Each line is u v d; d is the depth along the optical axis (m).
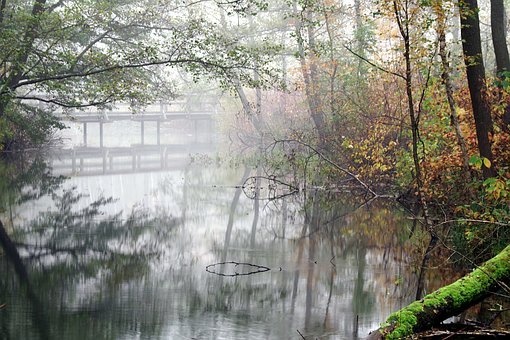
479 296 5.89
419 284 7.84
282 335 6.54
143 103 18.73
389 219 13.52
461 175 10.41
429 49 8.25
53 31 16.95
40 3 18.28
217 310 7.50
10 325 6.89
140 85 17.48
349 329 6.72
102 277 9.27
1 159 29.39
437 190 10.84
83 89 18.27
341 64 18.78
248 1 15.91
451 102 9.15
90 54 16.81
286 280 8.98
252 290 8.45
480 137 8.75
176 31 16.55
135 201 17.88
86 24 17.48
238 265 9.98
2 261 10.36
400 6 7.95
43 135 26.38
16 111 25.38
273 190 18.95
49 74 17.22
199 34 16.59
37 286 8.71
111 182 22.69
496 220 8.04
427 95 10.20
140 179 23.73
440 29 8.08
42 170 26.67
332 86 18.88
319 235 12.38
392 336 5.56
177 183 22.22
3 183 21.56
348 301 7.82
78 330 6.70
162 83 22.48
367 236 11.95
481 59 8.71
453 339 5.73
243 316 7.23
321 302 7.80
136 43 21.34
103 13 17.47
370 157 14.70
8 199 17.88
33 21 16.12
